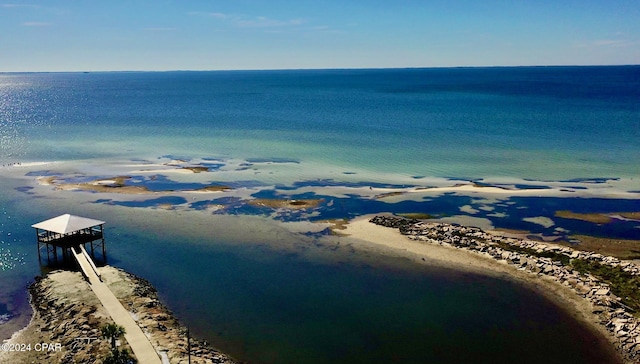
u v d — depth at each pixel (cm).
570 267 3497
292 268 3659
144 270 3625
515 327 2839
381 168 6612
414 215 4750
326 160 7106
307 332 2788
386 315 2984
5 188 5781
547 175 6141
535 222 4528
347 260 3791
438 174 6278
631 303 2998
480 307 3069
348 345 2666
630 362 2486
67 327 2631
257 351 2589
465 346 2662
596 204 5016
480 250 3847
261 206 5069
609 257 3591
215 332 2769
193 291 3288
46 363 2338
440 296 3216
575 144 7812
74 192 5619
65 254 3759
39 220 4691
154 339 2542
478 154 7288
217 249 4025
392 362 2517
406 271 3584
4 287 3272
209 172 6488
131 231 4431
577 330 2792
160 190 5672
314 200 5247
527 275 3453
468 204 5069
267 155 7475
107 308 2845
